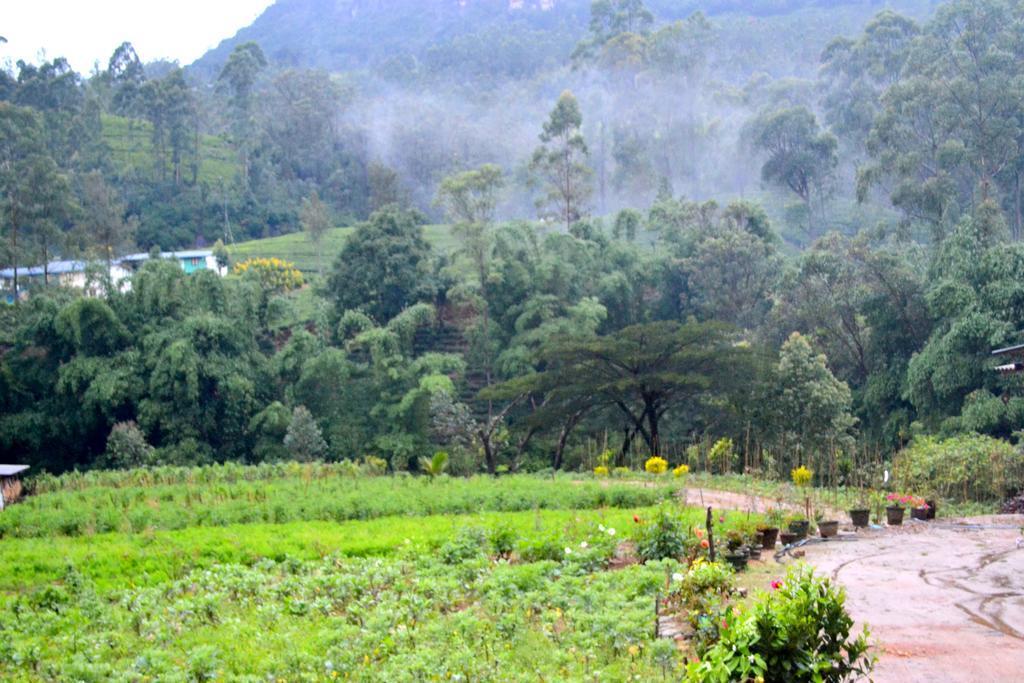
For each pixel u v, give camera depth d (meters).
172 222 85.69
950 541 18.22
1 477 32.41
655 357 37.34
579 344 37.44
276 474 31.25
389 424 47.03
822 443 36.78
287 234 91.00
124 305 49.94
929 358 39.62
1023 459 28.02
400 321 50.75
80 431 47.25
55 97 93.38
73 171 83.94
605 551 16.16
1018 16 61.47
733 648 7.70
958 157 53.06
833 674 7.81
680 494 24.53
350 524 22.08
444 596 13.62
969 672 8.98
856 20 137.75
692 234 62.44
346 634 11.79
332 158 103.88
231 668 11.13
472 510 24.14
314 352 49.84
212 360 47.69
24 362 48.22
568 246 55.97
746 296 56.47
